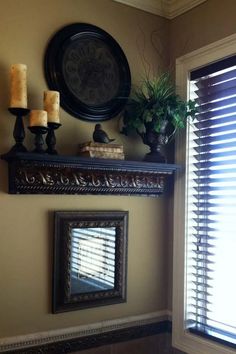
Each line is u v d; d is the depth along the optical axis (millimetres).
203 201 2217
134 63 2297
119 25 2256
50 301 1969
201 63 2209
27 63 1950
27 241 1918
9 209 1877
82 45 2096
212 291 2154
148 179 2217
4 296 1854
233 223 2039
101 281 2117
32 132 1837
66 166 1866
